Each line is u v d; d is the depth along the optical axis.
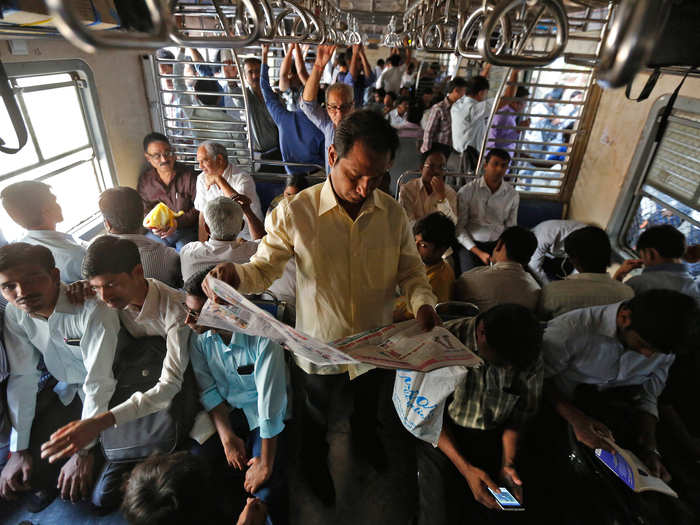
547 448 1.99
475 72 5.94
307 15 1.47
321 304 1.55
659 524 1.53
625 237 3.69
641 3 0.40
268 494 1.77
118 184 3.85
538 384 1.70
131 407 1.65
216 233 2.38
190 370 1.87
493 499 1.68
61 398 2.08
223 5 2.53
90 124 3.46
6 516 1.90
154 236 3.57
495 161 3.45
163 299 1.78
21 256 1.58
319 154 4.26
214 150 3.12
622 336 1.71
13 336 1.83
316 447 2.11
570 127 5.16
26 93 2.71
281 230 1.46
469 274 2.48
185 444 1.95
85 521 1.86
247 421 2.04
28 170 2.76
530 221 4.56
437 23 2.06
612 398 1.95
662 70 1.86
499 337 1.51
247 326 1.16
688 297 1.52
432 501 1.76
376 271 1.53
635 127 3.41
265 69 3.87
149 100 4.39
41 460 1.94
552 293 2.27
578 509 1.76
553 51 0.82
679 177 3.00
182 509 1.10
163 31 0.56
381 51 11.64
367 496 2.05
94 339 1.77
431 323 1.36
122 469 1.83
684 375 2.31
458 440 1.92
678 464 1.94
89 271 1.57
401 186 3.55
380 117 1.21
